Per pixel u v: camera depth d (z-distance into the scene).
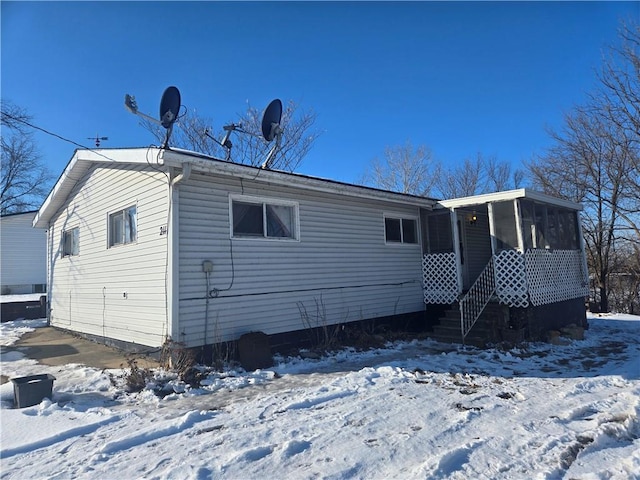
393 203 11.21
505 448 3.85
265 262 8.29
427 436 4.14
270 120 9.25
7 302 14.98
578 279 12.30
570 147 20.89
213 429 4.41
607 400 5.32
